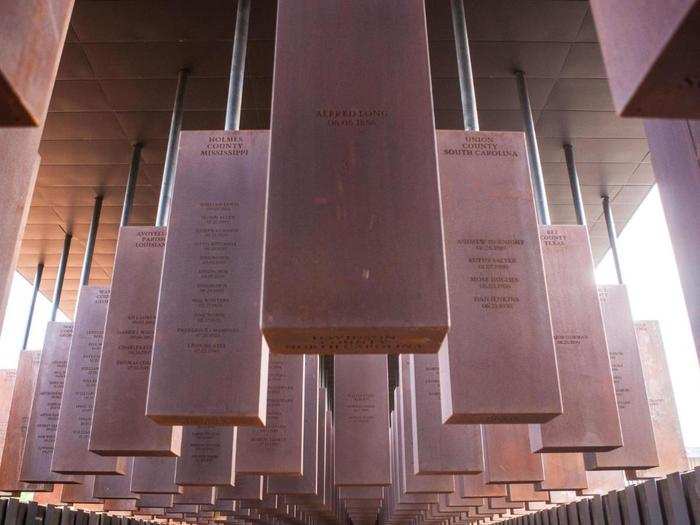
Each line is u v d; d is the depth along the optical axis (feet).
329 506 30.09
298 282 6.48
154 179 24.84
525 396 8.36
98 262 32.42
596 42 18.03
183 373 9.21
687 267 5.99
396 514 34.63
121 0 16.67
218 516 30.96
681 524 13.69
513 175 9.67
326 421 28.63
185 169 10.40
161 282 9.69
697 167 5.69
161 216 15.92
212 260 9.81
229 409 9.03
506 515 30.50
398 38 7.81
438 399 14.32
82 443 14.19
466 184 9.58
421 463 13.82
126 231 12.62
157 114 20.92
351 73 7.57
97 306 15.34
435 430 14.07
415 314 6.39
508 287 8.94
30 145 5.85
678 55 3.12
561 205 26.94
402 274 6.54
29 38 3.53
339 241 6.66
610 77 3.70
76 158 23.52
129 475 17.52
